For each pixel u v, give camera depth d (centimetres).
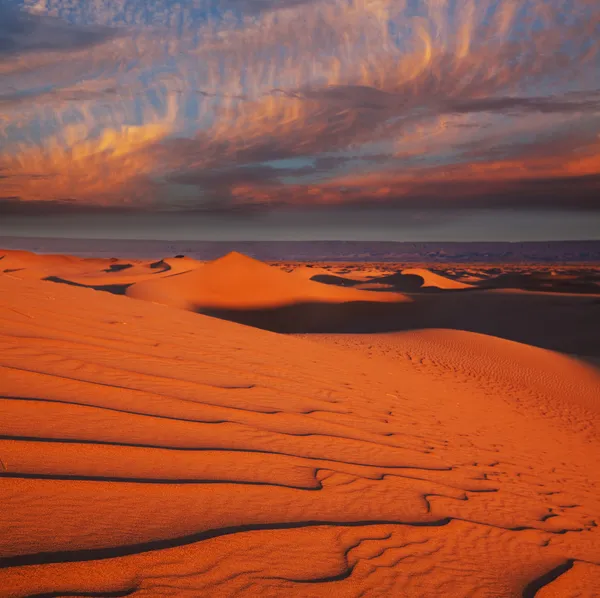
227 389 671
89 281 7394
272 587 289
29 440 373
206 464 418
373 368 1405
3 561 250
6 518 284
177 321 1221
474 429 980
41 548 266
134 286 6200
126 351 723
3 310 784
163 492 356
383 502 454
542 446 1021
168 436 451
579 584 404
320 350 1452
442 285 9788
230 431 512
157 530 310
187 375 682
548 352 2512
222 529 331
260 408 629
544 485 706
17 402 434
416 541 400
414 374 1552
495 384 1762
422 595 327
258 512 366
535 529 505
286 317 5406
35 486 320
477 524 473
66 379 522
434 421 929
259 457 465
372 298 6788
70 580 250
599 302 6494
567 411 1585
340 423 681
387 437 688
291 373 940
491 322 5384
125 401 508
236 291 6456
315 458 511
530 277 11275
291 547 336
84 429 417
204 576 282
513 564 410
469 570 378
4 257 9888
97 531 293
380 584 325
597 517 622
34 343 636
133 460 389
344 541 364
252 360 945
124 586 257
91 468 360
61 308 941
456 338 2466
